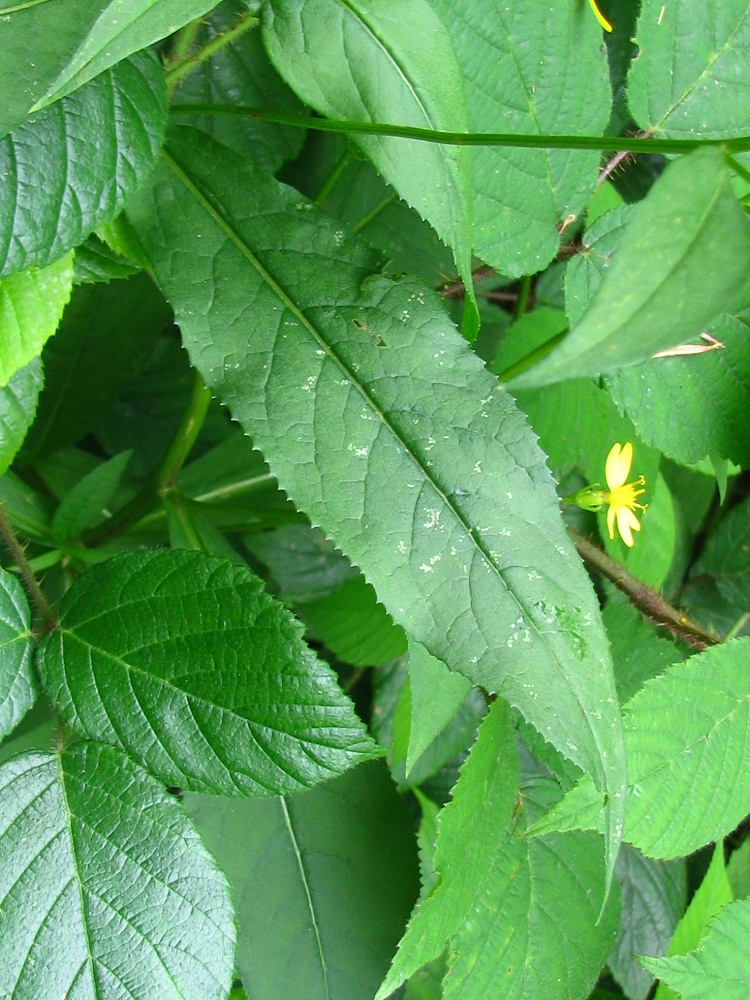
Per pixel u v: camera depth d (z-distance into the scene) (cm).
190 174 27
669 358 31
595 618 25
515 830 31
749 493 46
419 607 25
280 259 26
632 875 37
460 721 37
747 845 38
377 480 25
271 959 29
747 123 32
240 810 30
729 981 30
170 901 24
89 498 31
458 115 26
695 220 18
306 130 35
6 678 25
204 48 27
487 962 30
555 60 29
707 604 42
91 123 24
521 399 35
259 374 26
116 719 25
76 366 37
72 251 27
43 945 24
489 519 25
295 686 25
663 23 31
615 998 38
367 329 26
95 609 26
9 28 23
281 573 39
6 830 24
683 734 29
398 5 25
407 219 38
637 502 35
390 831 31
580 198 30
